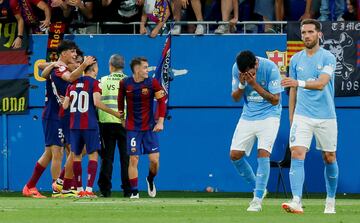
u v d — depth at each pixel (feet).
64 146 162.50
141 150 151.94
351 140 176.76
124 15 180.04
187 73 178.70
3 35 180.65
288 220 96.02
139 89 149.18
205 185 178.40
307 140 110.11
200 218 98.63
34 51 180.34
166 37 178.70
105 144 160.97
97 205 125.59
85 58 149.18
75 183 155.74
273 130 114.52
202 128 178.40
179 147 178.40
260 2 183.32
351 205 131.64
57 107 155.84
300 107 110.42
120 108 151.74
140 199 148.36
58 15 179.73
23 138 180.34
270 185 177.78
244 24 179.42
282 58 177.37
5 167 180.45
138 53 179.42
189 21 182.09
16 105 180.34
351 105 176.76
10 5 178.40
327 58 109.19
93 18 180.75
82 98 151.84
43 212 109.40
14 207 120.26
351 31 176.45
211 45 178.40
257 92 112.16
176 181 178.50
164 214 106.11
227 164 177.88
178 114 178.70
